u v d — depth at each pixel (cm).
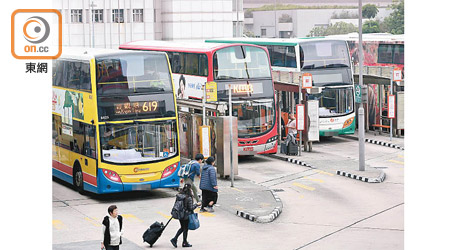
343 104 4316
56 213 2670
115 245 1925
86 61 2853
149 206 2806
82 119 2914
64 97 3106
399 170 3506
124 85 2820
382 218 2555
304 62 4247
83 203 2852
